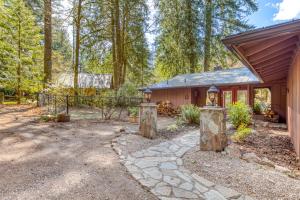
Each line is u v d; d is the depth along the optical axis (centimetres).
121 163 429
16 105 1445
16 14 1483
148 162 438
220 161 442
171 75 1945
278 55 501
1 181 329
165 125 931
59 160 433
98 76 1755
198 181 347
